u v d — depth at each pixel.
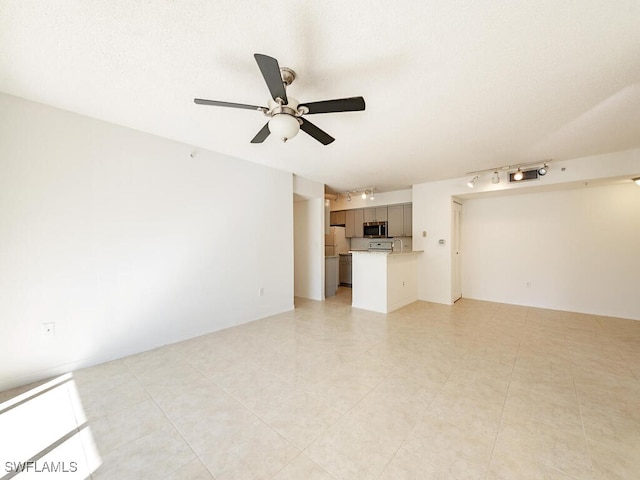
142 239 2.78
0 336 2.06
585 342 3.01
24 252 2.15
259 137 2.23
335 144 3.10
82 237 2.42
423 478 1.31
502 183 4.28
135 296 2.74
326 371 2.38
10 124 2.08
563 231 4.34
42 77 1.85
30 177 2.17
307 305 4.80
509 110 2.30
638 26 1.38
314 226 5.27
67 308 2.35
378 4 1.26
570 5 1.27
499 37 1.47
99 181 2.50
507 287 4.87
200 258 3.25
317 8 1.28
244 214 3.72
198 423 1.71
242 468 1.37
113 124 2.57
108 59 1.66
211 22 1.37
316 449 1.50
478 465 1.38
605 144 3.08
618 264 3.95
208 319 3.34
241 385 2.15
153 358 2.63
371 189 5.71
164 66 1.73
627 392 2.03
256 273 3.90
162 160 2.91
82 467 1.38
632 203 3.85
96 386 2.13
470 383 2.18
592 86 1.94
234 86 1.96
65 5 1.26
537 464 1.39
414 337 3.20
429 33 1.45
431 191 5.05
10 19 1.33
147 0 1.24
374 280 4.43
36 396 1.99
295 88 1.97
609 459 1.42
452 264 4.86
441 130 2.71
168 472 1.34
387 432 1.63
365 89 1.99
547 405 1.88
